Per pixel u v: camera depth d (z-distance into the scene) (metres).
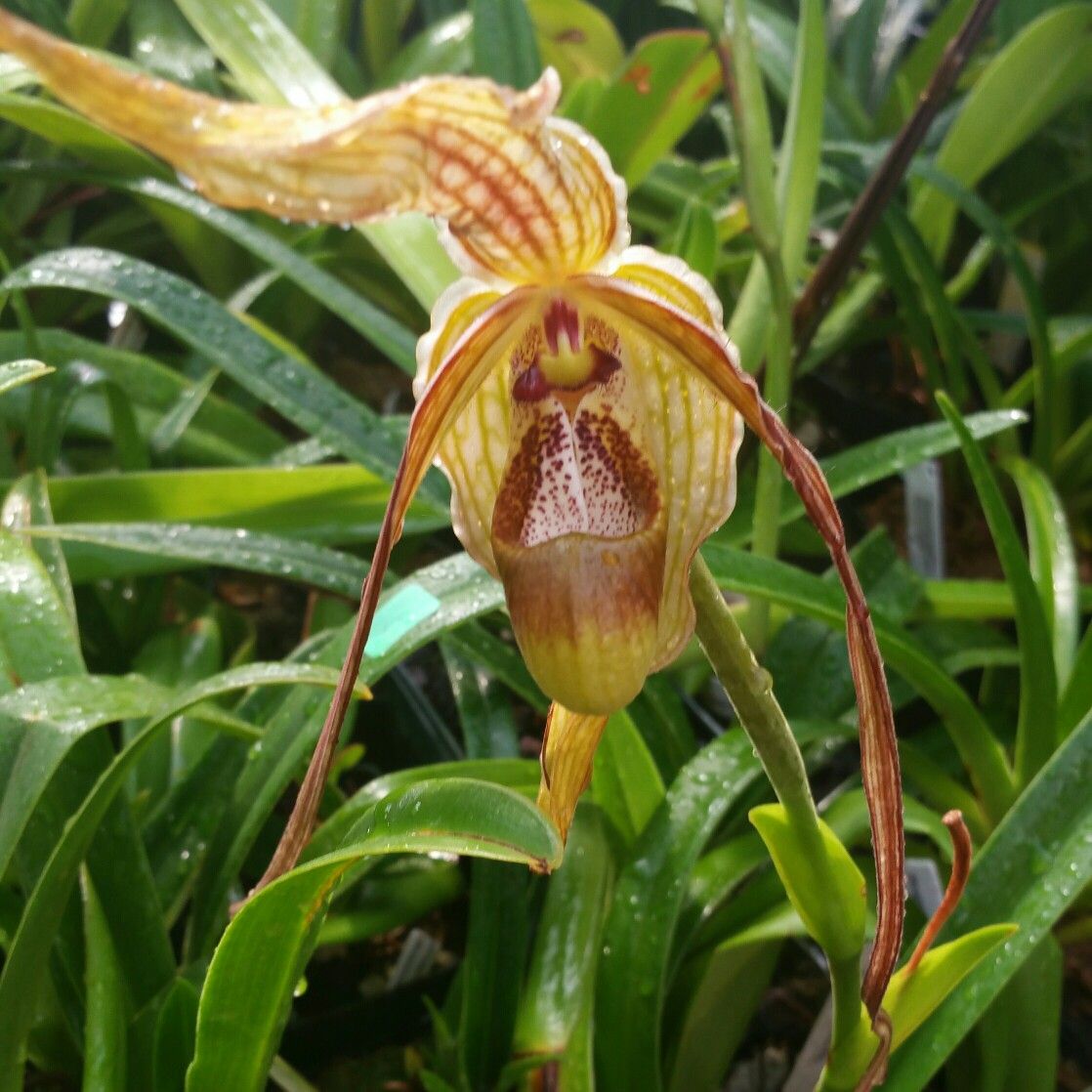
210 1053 0.26
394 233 0.48
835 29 0.89
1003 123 0.69
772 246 0.46
